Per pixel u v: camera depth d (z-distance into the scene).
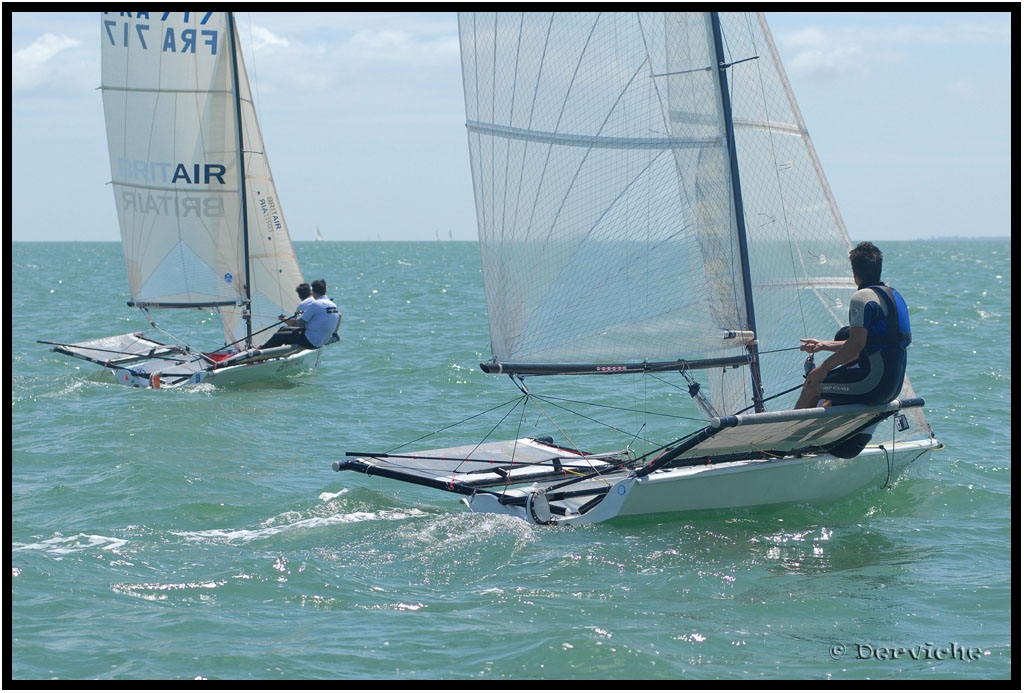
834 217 44.41
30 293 187.62
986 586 33.84
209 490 45.81
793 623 31.03
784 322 43.97
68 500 44.03
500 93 41.22
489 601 32.81
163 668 27.75
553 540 38.78
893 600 32.75
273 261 85.81
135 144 85.25
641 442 55.22
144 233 86.00
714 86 42.28
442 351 95.44
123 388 73.25
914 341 99.06
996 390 70.19
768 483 42.12
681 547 37.97
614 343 42.09
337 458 52.53
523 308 41.62
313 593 33.41
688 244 42.25
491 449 49.62
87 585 33.81
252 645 29.25
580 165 41.59
